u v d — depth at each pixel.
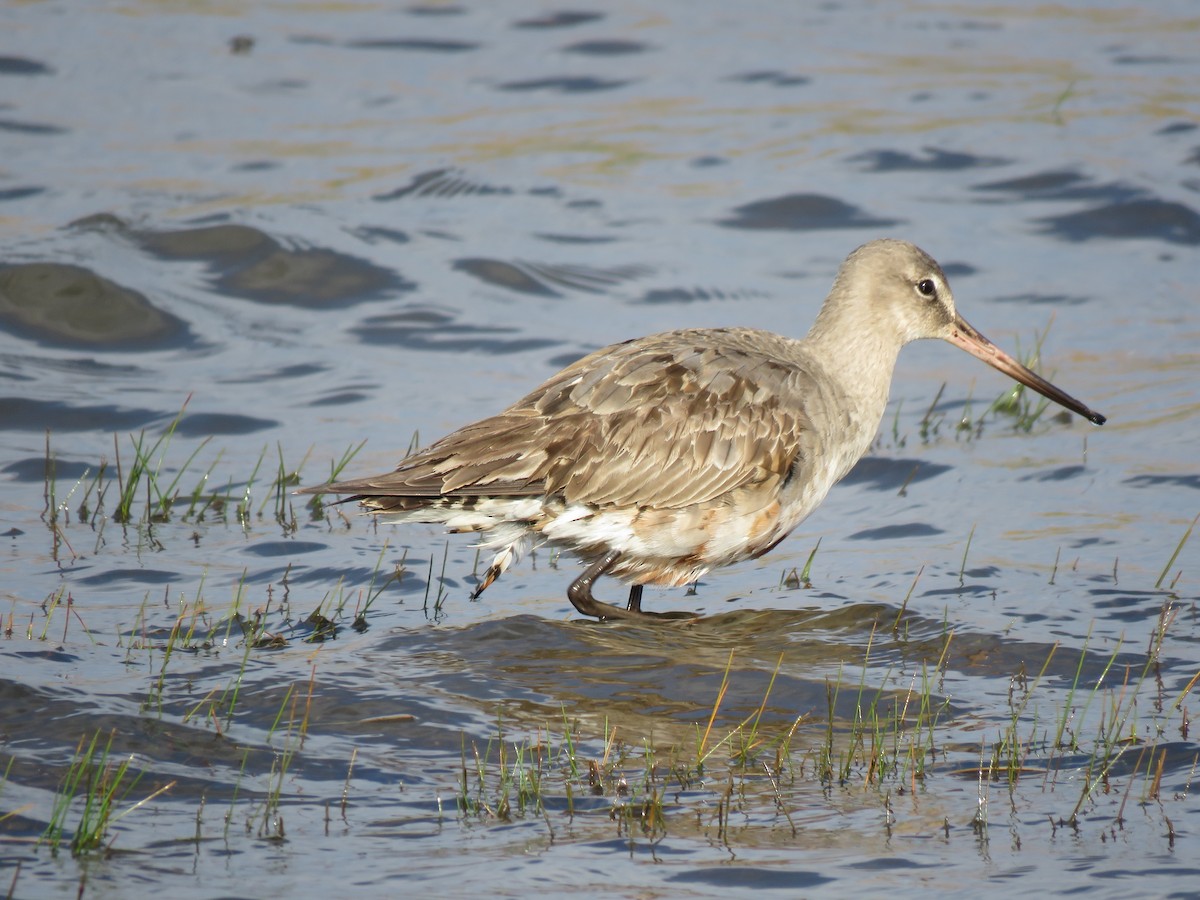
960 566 13.07
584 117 26.22
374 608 12.19
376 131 25.28
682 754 9.66
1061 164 24.09
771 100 26.97
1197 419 16.42
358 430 16.44
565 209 22.83
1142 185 23.20
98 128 24.81
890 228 22.39
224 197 22.38
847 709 10.38
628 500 12.02
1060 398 14.00
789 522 12.65
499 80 27.83
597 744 9.80
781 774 9.39
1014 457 15.80
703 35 30.34
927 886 8.02
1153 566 12.90
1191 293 20.38
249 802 8.89
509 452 11.84
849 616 12.08
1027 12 31.80
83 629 11.38
